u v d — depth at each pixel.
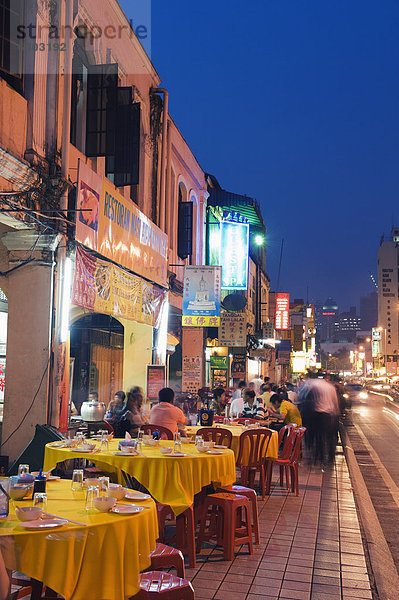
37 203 9.88
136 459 6.60
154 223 17.31
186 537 6.63
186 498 6.35
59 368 10.23
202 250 24.19
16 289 10.18
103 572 3.73
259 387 18.92
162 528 6.38
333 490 10.66
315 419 14.41
